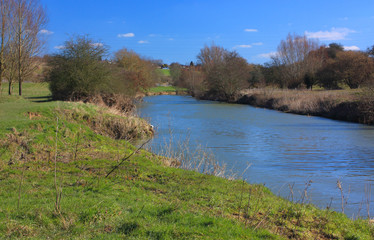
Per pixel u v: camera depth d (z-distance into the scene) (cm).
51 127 1470
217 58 8456
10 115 1814
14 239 503
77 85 3177
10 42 3591
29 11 3662
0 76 3578
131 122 2144
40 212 603
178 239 532
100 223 582
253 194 897
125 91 3762
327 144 1966
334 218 762
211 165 1363
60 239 514
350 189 1144
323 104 3491
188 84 7988
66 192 754
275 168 1428
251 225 645
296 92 4784
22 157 1118
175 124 2809
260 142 2025
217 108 4366
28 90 5416
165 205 701
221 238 540
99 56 3300
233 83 5591
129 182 894
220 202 773
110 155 1255
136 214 630
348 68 5116
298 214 753
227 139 2117
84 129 1639
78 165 1066
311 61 6000
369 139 2123
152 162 1210
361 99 2967
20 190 695
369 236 676
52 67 3297
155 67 8744
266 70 6806
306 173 1354
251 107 4522
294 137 2205
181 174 1048
